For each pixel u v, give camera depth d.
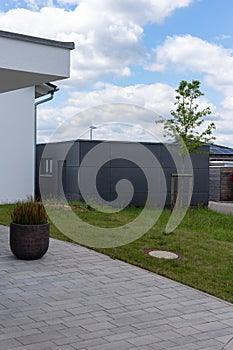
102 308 4.50
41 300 4.69
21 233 6.35
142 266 6.33
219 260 7.01
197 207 15.16
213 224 11.65
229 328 4.03
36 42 5.37
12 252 6.54
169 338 3.75
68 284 5.33
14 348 3.44
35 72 5.39
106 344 3.58
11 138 13.27
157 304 4.69
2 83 6.15
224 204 18.36
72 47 5.67
